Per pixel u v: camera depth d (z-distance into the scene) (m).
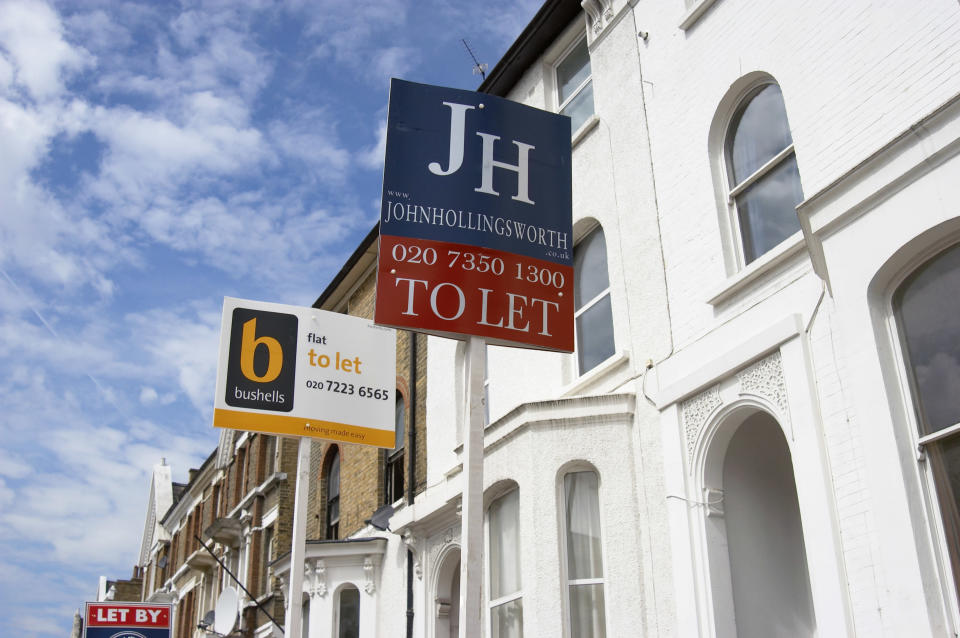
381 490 18.98
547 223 9.97
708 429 10.68
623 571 11.16
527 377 14.40
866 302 8.45
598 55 14.64
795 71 10.53
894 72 9.28
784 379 9.70
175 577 39.78
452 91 10.11
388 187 9.53
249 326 14.45
